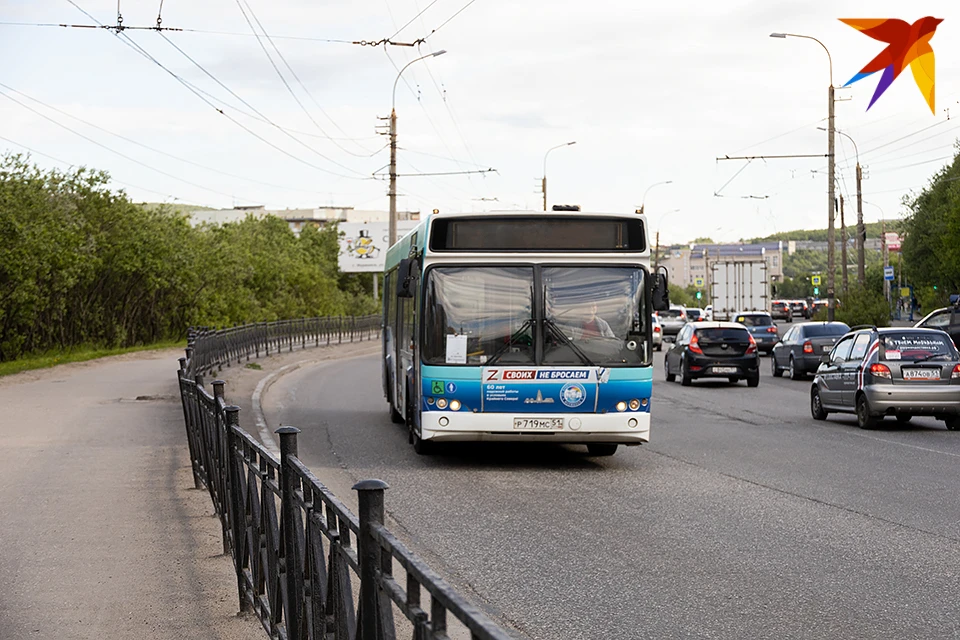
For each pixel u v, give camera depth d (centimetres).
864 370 1742
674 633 573
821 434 1680
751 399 2420
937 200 5950
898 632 571
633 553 786
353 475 1216
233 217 12900
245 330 3378
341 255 8562
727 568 733
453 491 1098
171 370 2895
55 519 895
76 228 3544
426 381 1252
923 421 1920
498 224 1257
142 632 573
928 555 773
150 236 4288
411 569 284
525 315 1250
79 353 3706
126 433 1524
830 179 4244
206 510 936
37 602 635
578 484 1148
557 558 770
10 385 2378
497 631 218
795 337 3192
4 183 3228
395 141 4362
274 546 525
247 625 588
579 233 1263
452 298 1253
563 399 1241
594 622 597
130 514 918
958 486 1120
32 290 3262
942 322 3017
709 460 1355
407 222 8769
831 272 4259
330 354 4431
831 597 651
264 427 1723
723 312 5400
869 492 1081
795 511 968
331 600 402
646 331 1261
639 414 1255
